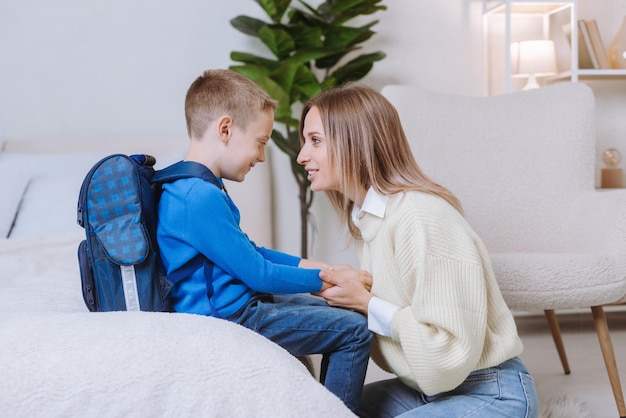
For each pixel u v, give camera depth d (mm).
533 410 1285
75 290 1626
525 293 1814
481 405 1265
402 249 1267
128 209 1230
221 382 936
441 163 2361
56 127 3256
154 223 1287
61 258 1979
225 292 1295
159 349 952
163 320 1032
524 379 1309
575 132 2332
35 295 1528
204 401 915
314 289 1334
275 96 2863
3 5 3191
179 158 2695
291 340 1298
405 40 3363
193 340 982
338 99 1377
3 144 2982
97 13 3244
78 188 2428
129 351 939
